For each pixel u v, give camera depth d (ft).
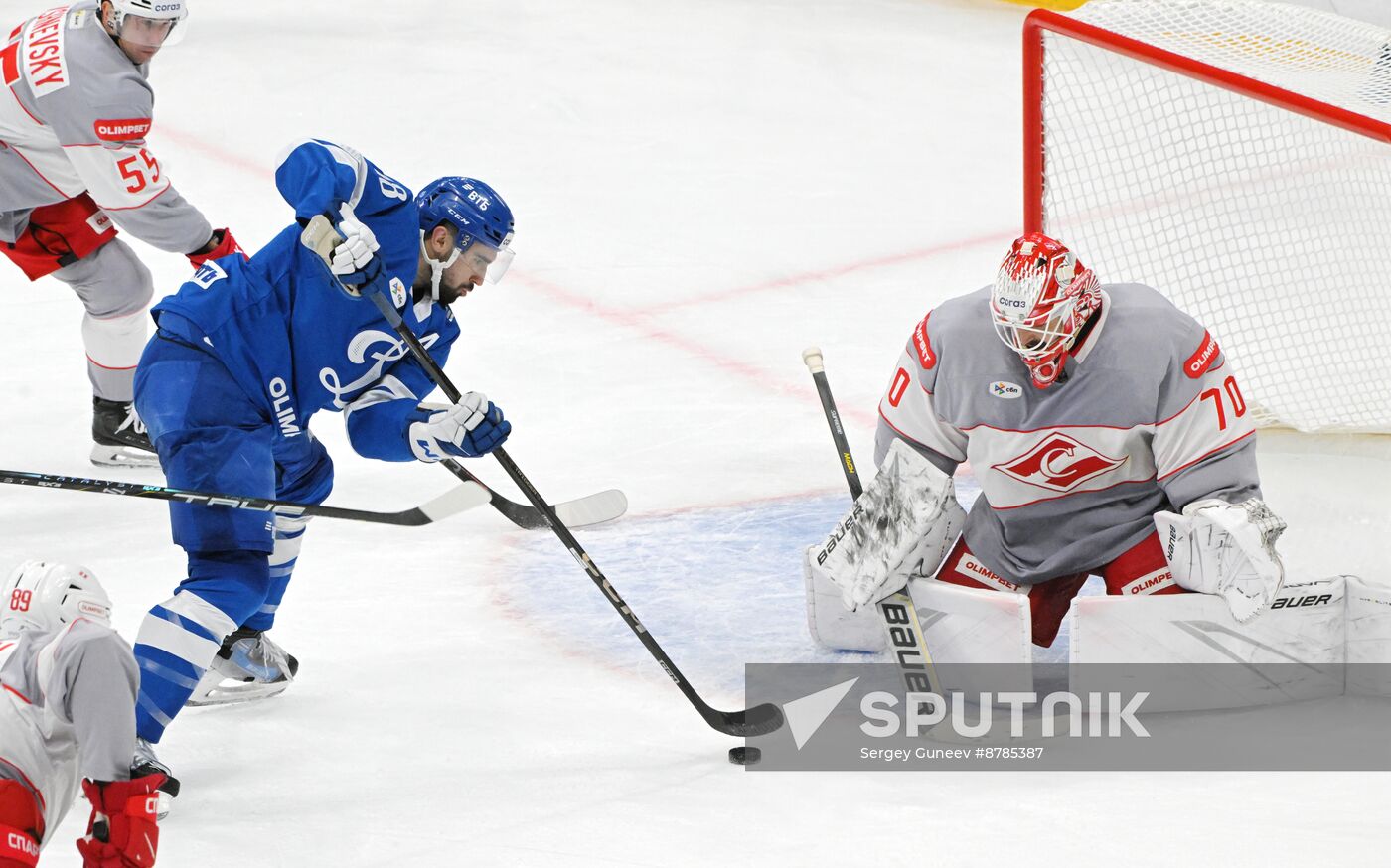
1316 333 69.56
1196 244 81.25
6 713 30.17
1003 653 43.75
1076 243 71.00
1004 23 145.38
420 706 45.24
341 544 57.93
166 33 58.23
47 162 60.03
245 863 35.91
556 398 73.10
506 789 39.73
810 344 79.77
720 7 147.74
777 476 64.03
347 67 128.77
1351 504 58.03
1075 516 46.06
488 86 125.39
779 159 112.06
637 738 42.91
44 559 56.18
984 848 35.27
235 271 41.96
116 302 62.95
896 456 44.65
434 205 42.88
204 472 40.68
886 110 123.24
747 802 38.50
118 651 30.60
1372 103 56.03
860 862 34.86
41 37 58.08
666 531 58.75
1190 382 43.09
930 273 90.74
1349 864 33.53
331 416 72.59
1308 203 81.20
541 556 56.75
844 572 45.52
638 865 35.14
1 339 80.43
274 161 109.09
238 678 45.65
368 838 37.06
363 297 41.60
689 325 82.53
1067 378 43.32
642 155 112.06
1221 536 42.27
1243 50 66.85
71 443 68.28
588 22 142.61
